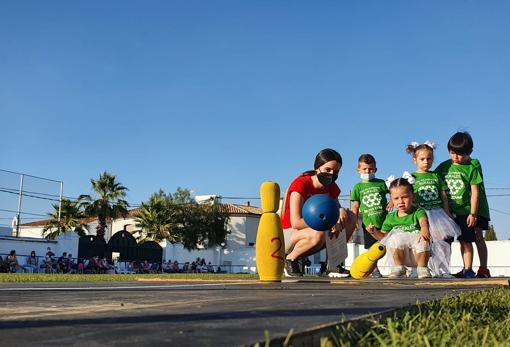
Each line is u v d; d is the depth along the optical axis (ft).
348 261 55.31
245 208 180.45
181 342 4.13
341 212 21.08
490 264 80.18
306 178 20.49
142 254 110.83
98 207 124.67
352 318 5.74
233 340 4.22
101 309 6.55
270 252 15.69
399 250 22.08
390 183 23.27
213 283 15.40
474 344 5.58
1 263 69.77
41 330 4.76
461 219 24.21
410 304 7.64
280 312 6.27
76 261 86.38
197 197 154.40
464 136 24.04
